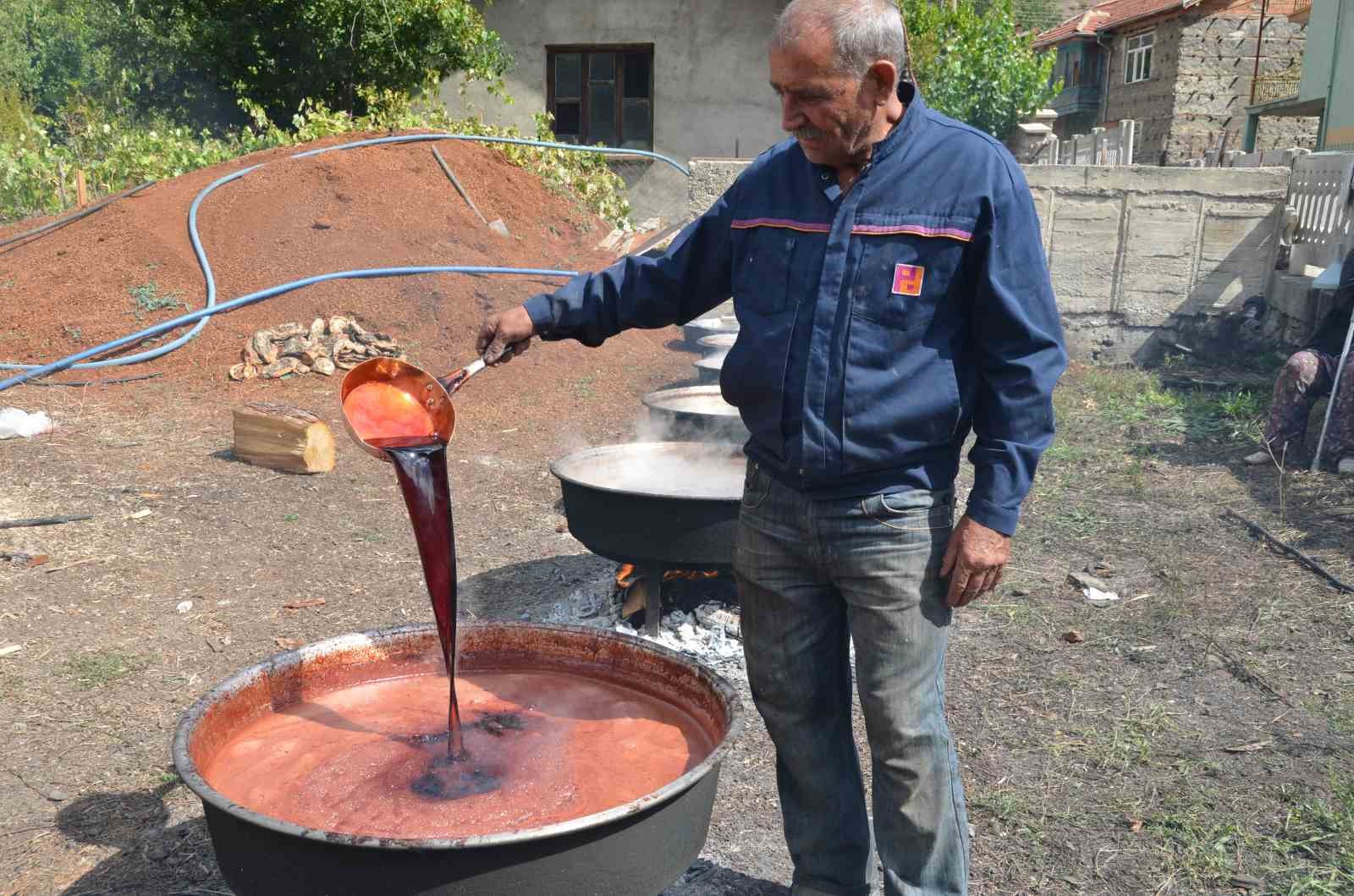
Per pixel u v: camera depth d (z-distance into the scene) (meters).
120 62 20.34
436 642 2.78
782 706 2.38
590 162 12.70
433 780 2.22
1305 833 2.96
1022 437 2.05
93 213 9.90
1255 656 4.07
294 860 1.86
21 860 2.86
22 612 4.32
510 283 9.42
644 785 2.19
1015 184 2.01
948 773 2.23
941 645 2.19
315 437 6.20
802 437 2.12
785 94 2.00
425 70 14.75
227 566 4.91
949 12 17.05
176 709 3.67
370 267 9.14
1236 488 6.15
